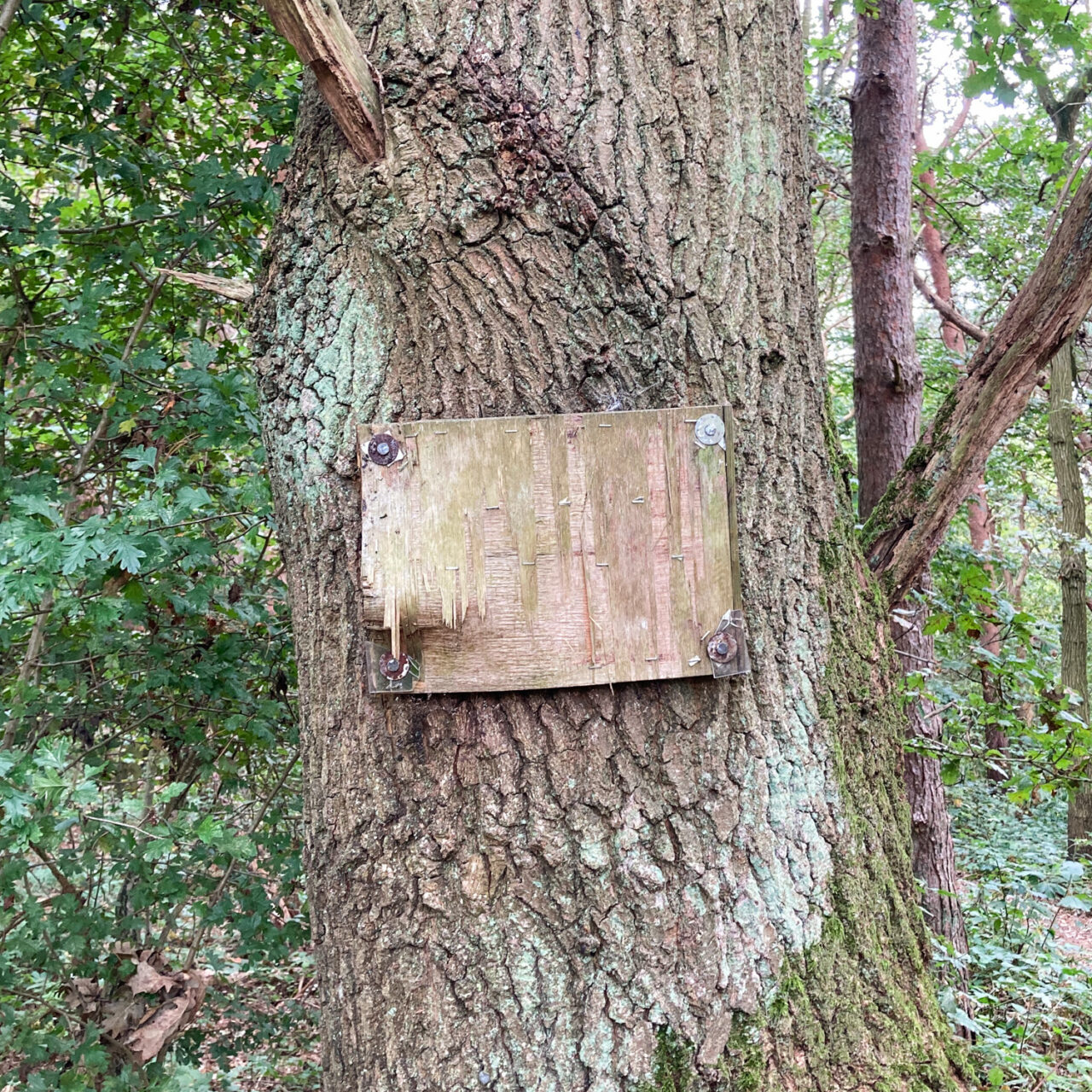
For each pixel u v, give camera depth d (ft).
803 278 5.10
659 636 4.35
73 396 8.21
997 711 7.91
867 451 13.47
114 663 8.44
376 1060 4.32
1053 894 13.21
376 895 4.38
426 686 4.31
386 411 4.46
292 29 3.97
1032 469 26.30
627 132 4.49
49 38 9.12
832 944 4.49
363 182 4.46
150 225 9.02
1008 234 23.50
